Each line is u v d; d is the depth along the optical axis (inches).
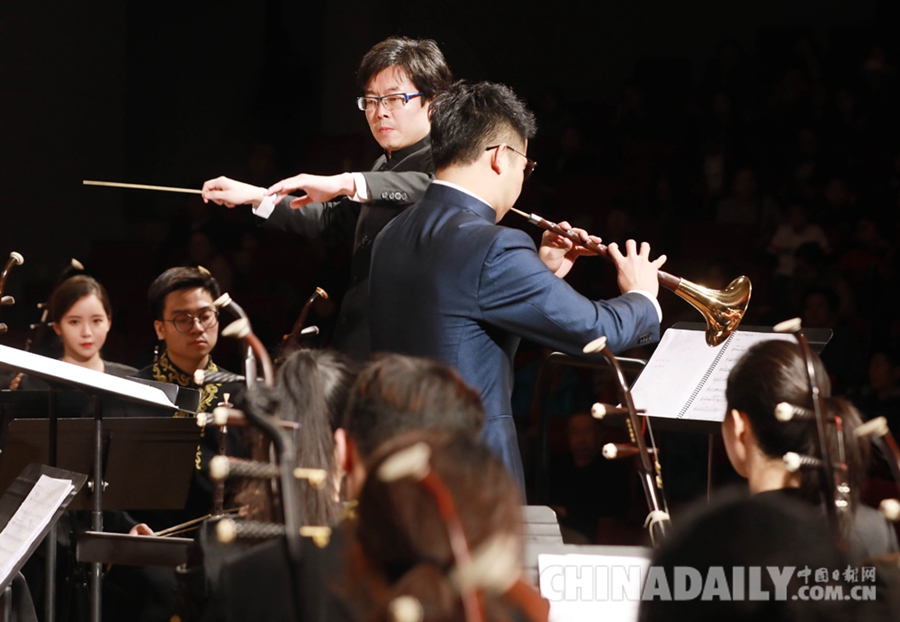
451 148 253.1
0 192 967.0
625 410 206.4
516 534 107.0
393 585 107.4
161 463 313.3
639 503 500.1
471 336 241.3
